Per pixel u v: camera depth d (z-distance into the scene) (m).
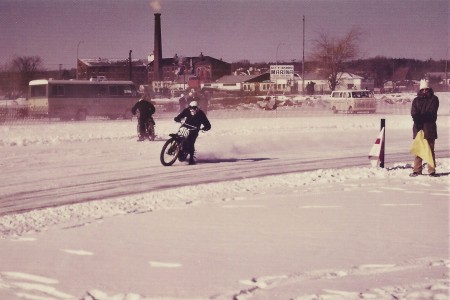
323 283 5.32
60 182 13.67
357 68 137.75
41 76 106.94
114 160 17.91
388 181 12.55
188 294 5.11
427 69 155.75
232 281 5.47
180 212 9.35
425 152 13.16
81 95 47.50
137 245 7.10
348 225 8.09
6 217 9.45
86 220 9.02
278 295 5.00
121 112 49.00
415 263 6.02
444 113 50.56
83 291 5.28
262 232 7.72
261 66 144.38
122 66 146.75
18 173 15.15
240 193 11.30
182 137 16.75
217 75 150.75
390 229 7.80
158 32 124.75
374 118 43.88
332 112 56.78
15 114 51.38
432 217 8.62
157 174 14.90
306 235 7.50
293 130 30.61
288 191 11.41
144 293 5.17
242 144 23.03
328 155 19.17
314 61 102.75
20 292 5.29
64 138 25.23
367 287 5.17
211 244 7.07
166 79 153.50
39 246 7.17
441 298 4.82
